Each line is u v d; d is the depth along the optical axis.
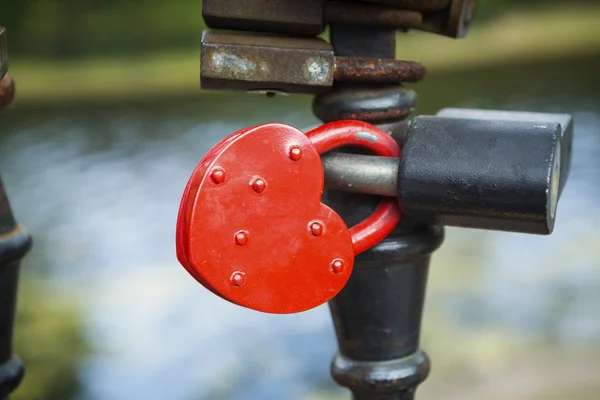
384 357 0.62
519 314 1.71
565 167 0.62
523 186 0.55
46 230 2.38
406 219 0.61
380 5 0.60
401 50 5.59
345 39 0.61
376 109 0.61
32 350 1.64
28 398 1.45
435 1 0.61
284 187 0.54
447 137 0.57
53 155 3.23
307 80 0.59
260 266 0.54
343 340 0.63
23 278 2.03
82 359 1.61
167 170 2.97
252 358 1.59
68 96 4.57
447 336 1.64
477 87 4.11
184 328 1.75
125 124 3.77
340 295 0.62
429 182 0.56
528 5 6.44
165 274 2.06
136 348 1.65
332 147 0.58
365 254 0.60
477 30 6.10
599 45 5.28
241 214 0.54
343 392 1.45
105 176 2.91
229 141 0.54
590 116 3.28
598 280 1.86
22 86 4.93
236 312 1.84
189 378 1.52
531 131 0.56
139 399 1.44
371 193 0.59
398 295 0.62
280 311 0.55
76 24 5.84
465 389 1.41
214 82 0.59
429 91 4.07
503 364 1.49
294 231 0.55
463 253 2.12
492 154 0.56
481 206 0.56
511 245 2.14
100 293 1.94
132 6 6.08
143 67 5.50
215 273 0.53
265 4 0.60
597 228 2.18
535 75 4.34
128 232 2.37
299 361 1.58
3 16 5.78
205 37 0.59
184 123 3.71
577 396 1.34
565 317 1.68
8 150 3.34
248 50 0.58
